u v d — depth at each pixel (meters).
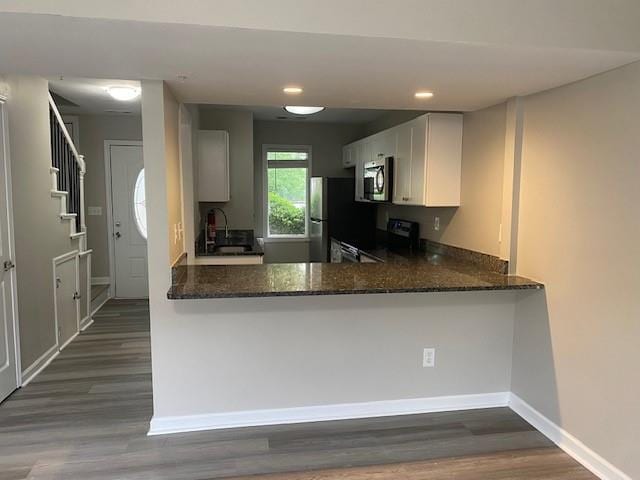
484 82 2.44
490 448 2.60
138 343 4.30
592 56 1.99
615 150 2.20
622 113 2.16
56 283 3.99
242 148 5.43
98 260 6.09
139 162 6.00
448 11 1.80
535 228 2.76
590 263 2.37
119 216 6.05
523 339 2.94
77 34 1.72
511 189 2.88
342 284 2.60
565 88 2.49
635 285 2.12
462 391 3.06
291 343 2.82
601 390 2.33
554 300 2.63
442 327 2.99
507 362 3.08
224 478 2.32
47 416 2.91
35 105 3.57
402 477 2.34
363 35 1.75
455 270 3.08
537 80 2.40
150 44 1.84
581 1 1.90
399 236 4.76
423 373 3.00
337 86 2.54
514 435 2.74
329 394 2.90
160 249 2.60
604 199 2.27
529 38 1.87
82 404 3.08
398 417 2.95
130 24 1.63
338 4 1.72
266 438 2.68
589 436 2.42
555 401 2.66
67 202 4.55
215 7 1.64
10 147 3.18
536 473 2.38
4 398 3.11
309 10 1.70
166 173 2.54
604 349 2.31
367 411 2.96
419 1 1.77
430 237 4.15
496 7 1.84
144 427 2.79
